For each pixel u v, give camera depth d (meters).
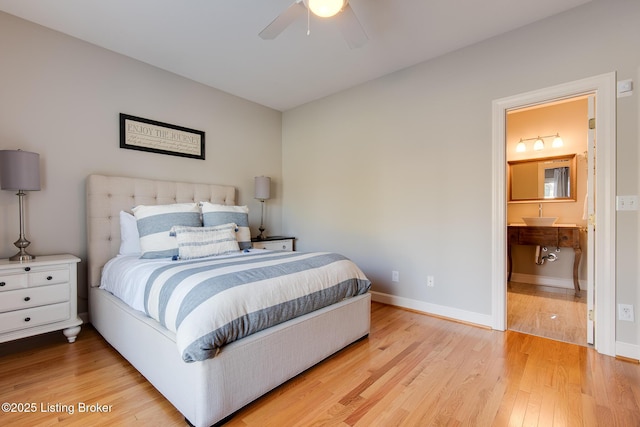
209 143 3.62
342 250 3.75
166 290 1.65
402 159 3.19
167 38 2.62
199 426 1.34
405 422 1.46
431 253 2.99
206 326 1.36
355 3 2.15
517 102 2.48
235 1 2.14
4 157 2.11
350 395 1.67
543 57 2.37
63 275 2.26
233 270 1.82
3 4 2.19
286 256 2.38
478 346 2.28
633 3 2.04
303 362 1.83
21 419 1.46
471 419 1.47
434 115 2.95
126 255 2.61
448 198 2.87
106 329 2.28
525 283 4.31
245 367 1.50
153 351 1.64
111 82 2.83
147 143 3.07
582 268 3.91
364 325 2.36
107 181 2.70
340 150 3.77
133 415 1.50
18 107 2.36
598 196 2.16
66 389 1.72
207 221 2.89
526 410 1.54
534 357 2.10
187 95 3.40
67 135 2.59
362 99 3.54
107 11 2.26
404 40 2.65
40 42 2.45
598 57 2.15
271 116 4.37
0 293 2.00
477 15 2.31
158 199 3.05
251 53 2.86
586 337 2.44
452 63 2.83
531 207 4.31
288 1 2.13
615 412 1.51
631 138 2.04
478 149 2.69
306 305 1.87
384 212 3.34
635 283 2.04
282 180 4.48
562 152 4.05
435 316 2.94
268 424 1.44
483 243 2.67
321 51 2.83
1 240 2.31
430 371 1.92
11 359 2.07
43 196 2.49
